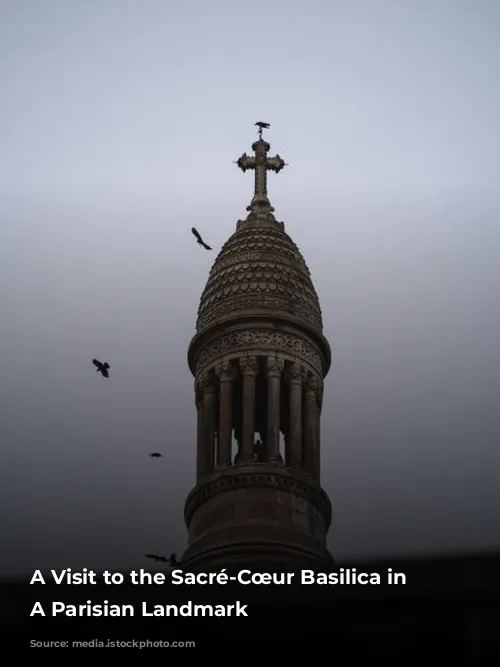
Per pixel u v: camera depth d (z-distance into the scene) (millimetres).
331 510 47312
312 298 51031
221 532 45031
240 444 49250
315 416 48531
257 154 56594
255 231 52406
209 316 50250
